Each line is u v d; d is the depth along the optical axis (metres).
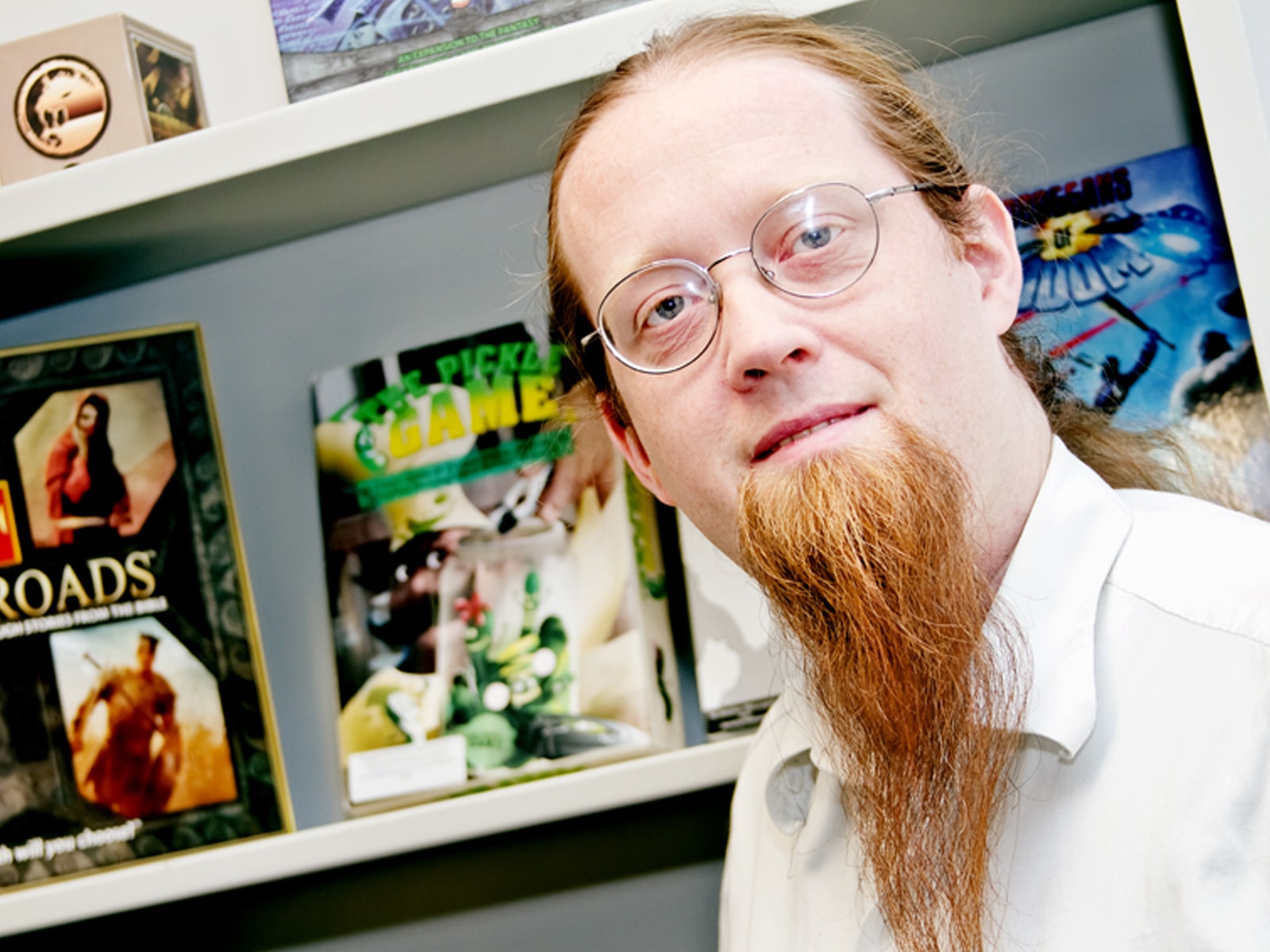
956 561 0.59
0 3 1.15
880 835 0.61
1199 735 0.54
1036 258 0.94
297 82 0.92
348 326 1.13
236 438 1.13
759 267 0.62
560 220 0.73
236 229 1.04
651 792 0.88
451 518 0.96
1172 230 0.92
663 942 1.10
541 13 0.90
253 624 0.96
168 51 1.01
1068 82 1.02
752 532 0.61
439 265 1.11
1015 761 0.60
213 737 0.94
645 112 0.66
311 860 0.89
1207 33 0.78
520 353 0.97
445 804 0.89
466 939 1.12
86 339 0.97
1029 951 0.57
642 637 0.91
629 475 0.94
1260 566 0.57
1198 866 0.52
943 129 0.76
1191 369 0.90
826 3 0.82
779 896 0.79
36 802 0.93
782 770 0.81
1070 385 0.92
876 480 0.59
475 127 0.89
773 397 0.62
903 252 0.63
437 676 0.94
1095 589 0.61
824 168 0.63
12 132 0.95
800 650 0.67
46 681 0.94
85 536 0.95
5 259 0.99
